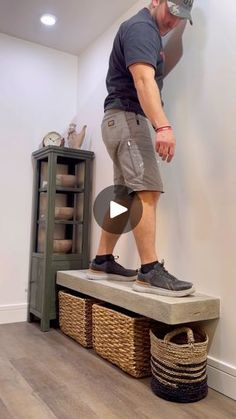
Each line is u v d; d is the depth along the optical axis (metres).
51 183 2.49
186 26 1.88
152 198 1.71
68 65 3.01
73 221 2.63
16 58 2.77
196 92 1.80
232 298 1.54
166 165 1.96
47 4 2.35
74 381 1.59
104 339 1.86
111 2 2.34
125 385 1.56
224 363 1.54
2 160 2.66
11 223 2.67
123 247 2.29
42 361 1.82
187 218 1.81
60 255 2.50
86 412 1.31
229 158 1.60
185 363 1.42
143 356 1.65
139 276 1.67
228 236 1.58
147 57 1.55
